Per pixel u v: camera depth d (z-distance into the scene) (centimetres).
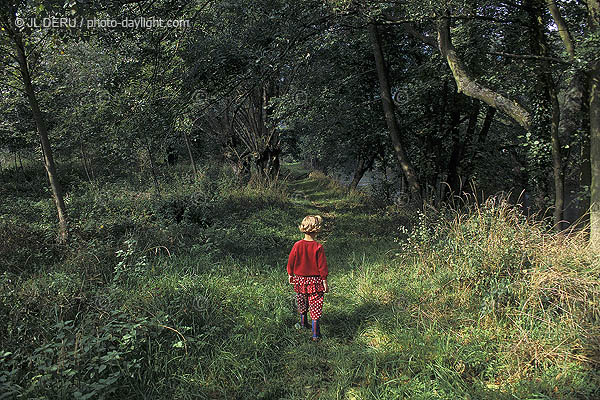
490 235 466
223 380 315
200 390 298
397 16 905
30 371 284
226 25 787
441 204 915
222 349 354
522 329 353
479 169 1126
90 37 611
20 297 377
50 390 261
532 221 510
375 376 318
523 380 298
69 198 950
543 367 311
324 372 342
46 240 612
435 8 659
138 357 322
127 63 710
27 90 607
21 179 1645
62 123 1206
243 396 302
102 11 563
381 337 390
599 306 356
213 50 732
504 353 331
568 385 284
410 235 618
